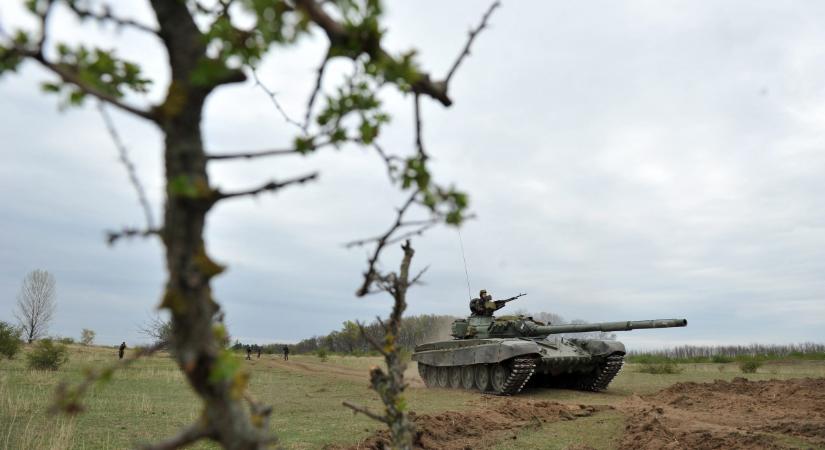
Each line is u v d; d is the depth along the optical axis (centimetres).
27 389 1742
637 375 3114
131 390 1872
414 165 249
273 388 2188
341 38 208
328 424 1305
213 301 192
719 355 4919
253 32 206
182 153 191
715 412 1502
